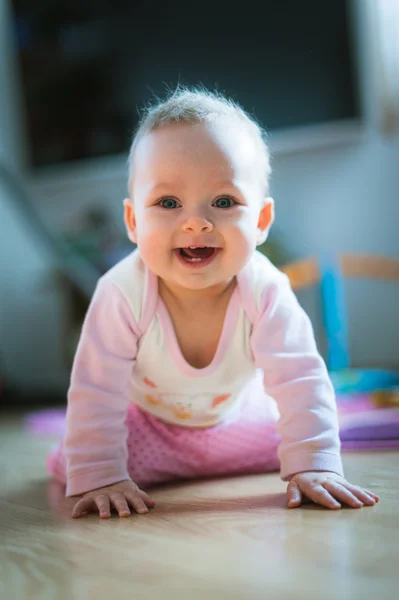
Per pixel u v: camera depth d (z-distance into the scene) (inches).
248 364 42.7
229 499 37.8
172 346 41.1
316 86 103.4
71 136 125.7
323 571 24.2
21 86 129.6
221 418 45.4
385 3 97.6
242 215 37.4
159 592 22.7
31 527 33.4
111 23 118.7
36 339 129.2
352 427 55.1
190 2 111.2
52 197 129.3
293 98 104.9
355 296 102.2
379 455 50.8
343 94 101.8
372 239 101.5
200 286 37.4
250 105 107.9
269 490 40.0
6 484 46.1
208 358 42.1
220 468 46.4
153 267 38.0
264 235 42.4
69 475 39.3
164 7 113.5
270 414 46.6
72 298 112.8
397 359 100.0
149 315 40.6
